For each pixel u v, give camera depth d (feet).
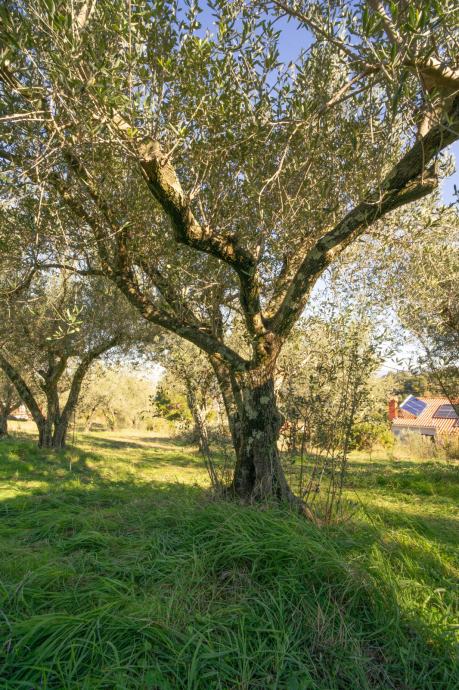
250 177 15.03
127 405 95.81
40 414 44.14
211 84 13.16
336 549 12.07
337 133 16.57
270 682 8.00
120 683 7.33
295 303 16.35
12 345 41.52
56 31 9.59
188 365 21.11
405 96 9.89
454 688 8.17
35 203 15.93
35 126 13.20
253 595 10.17
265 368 16.89
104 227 17.08
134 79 12.53
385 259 22.62
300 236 18.38
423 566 12.69
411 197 13.91
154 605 9.26
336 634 9.27
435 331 28.04
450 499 25.55
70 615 8.98
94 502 19.63
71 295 36.60
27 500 19.30
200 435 20.16
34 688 7.34
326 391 17.21
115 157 15.76
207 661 8.07
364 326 18.75
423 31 8.63
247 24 12.17
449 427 76.23
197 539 12.76
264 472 16.49
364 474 34.55
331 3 12.10
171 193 13.07
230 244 15.03
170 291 18.44
